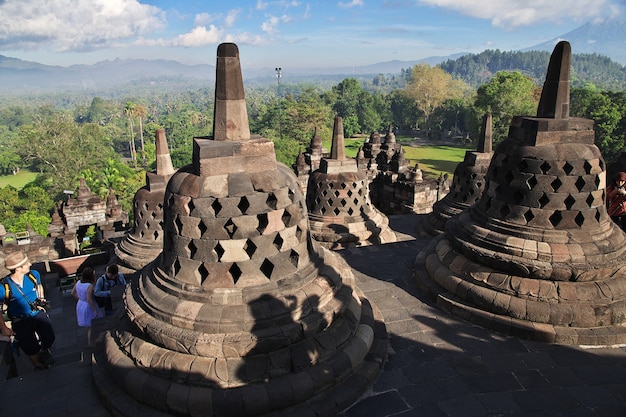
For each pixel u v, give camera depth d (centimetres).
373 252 1205
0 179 8575
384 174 2503
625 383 657
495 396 638
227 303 628
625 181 1041
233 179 635
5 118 16625
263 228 644
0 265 1380
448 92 10488
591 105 5269
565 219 796
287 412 593
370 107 11519
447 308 875
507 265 803
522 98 6206
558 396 635
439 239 1066
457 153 8281
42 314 815
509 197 840
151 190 1502
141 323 643
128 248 1527
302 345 632
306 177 2802
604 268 759
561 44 782
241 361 600
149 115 16625
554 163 781
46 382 699
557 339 752
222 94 651
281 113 9506
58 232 2702
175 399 581
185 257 649
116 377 643
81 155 6538
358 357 678
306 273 689
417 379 680
